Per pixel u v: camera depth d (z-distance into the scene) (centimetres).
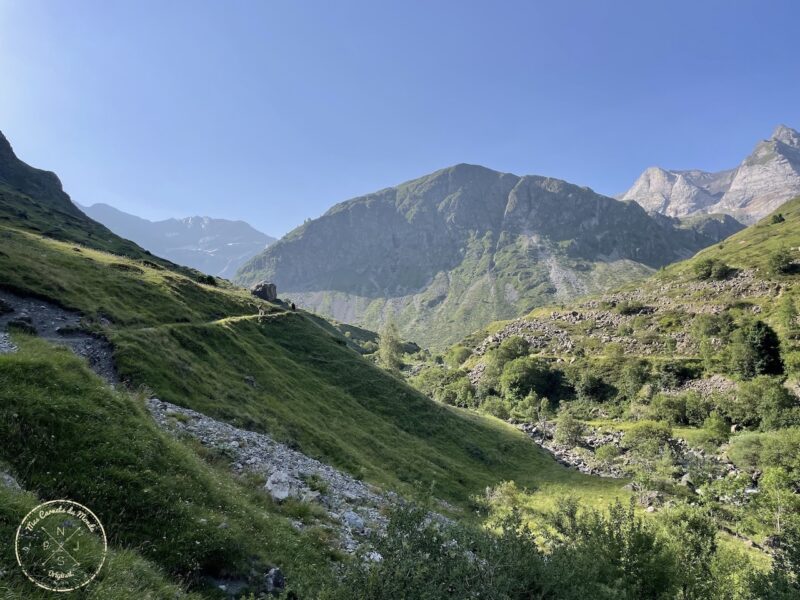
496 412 12938
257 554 1548
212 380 4709
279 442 4122
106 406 1767
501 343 18025
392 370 17262
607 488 7206
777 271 15250
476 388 16000
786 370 10656
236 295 9938
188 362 4731
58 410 1566
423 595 1088
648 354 14200
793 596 2525
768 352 11194
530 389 14088
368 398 7744
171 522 1419
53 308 4578
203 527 1466
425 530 1361
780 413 9281
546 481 7394
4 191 15988
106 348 3972
